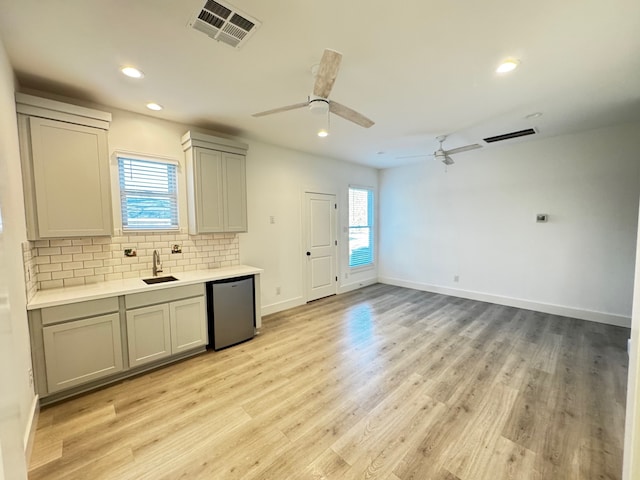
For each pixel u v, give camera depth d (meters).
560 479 1.57
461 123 3.40
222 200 3.46
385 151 4.75
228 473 1.62
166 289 2.78
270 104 2.83
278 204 4.44
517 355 2.97
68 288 2.56
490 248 4.79
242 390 2.40
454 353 3.03
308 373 2.66
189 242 3.46
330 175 5.27
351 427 1.97
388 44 1.88
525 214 4.38
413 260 5.89
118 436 1.89
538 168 4.21
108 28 1.70
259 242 4.20
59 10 1.54
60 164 2.39
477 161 4.86
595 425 1.96
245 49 1.93
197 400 2.27
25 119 2.23
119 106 2.84
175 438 1.88
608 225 3.73
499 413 2.10
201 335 3.05
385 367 2.76
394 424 2.00
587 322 3.86
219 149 3.41
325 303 4.90
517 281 4.53
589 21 1.66
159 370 2.73
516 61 2.09
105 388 2.43
